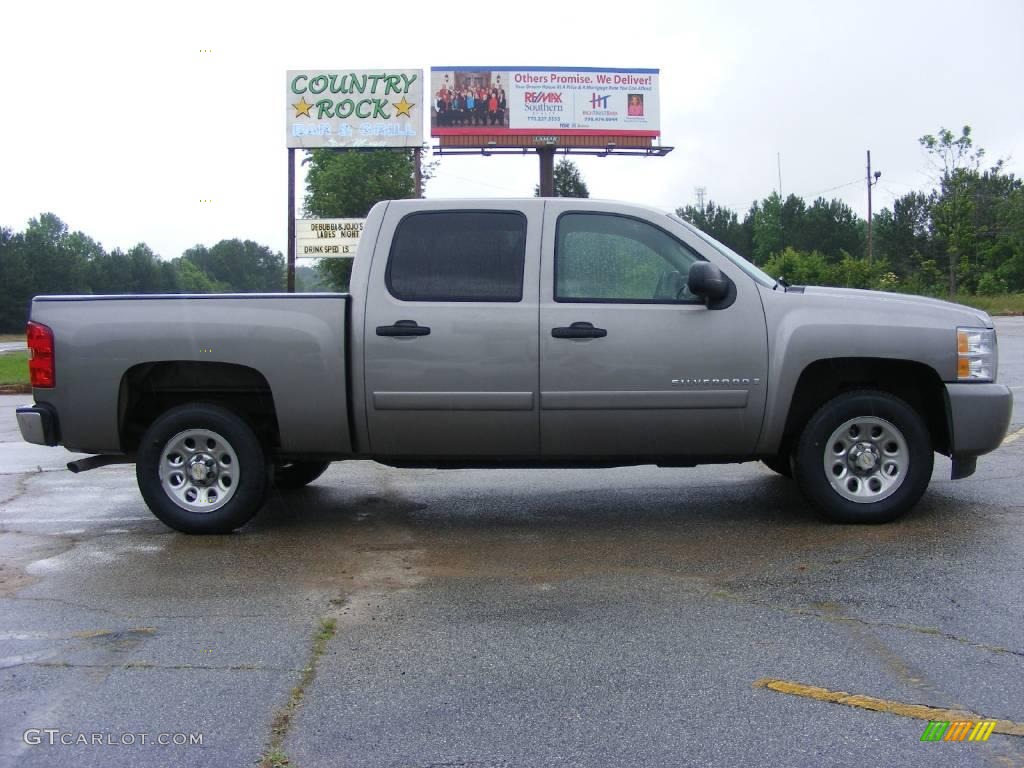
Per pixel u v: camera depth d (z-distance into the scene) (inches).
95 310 219.9
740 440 213.8
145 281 3932.1
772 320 211.2
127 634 159.6
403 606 172.7
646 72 1214.9
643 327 210.1
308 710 129.5
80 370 218.5
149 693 135.6
